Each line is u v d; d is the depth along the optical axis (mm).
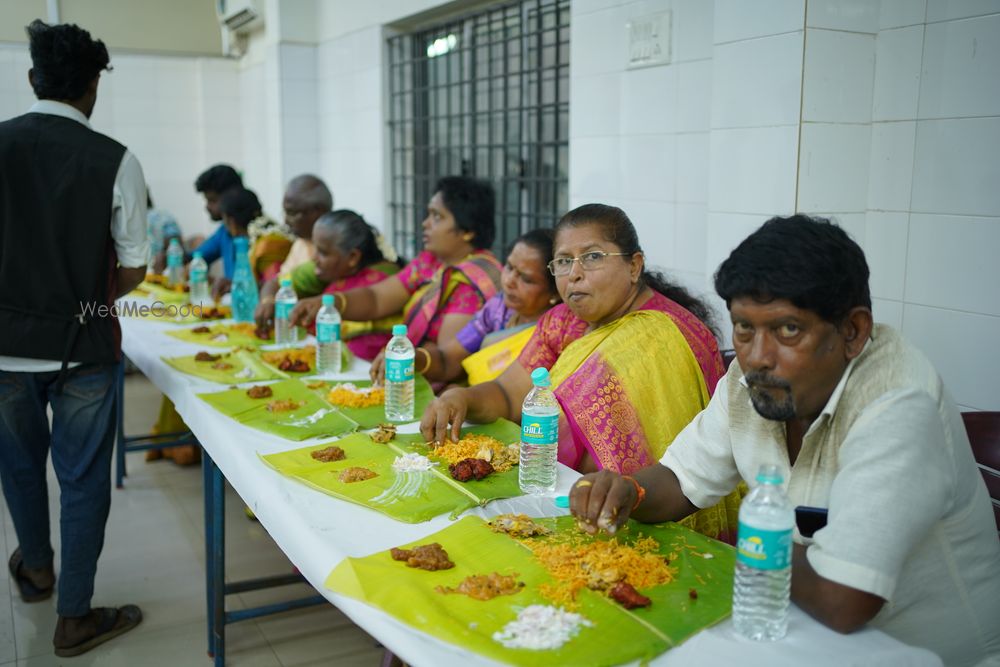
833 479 1235
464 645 1087
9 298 2209
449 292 2953
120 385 3562
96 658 2367
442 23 4676
